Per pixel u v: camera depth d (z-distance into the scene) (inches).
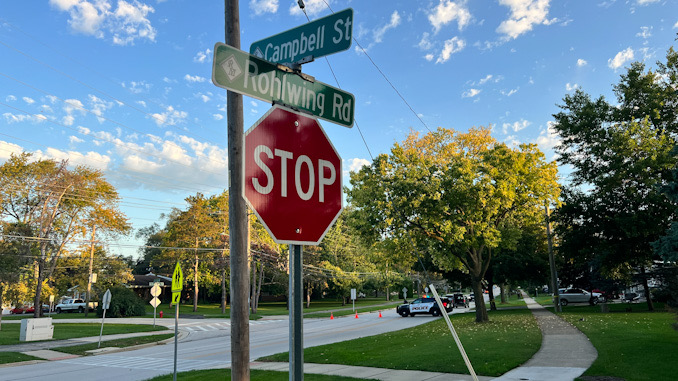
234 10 248.5
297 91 121.6
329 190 120.0
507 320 1049.5
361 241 1090.7
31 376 607.8
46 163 1998.0
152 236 4005.9
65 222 2082.9
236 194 251.8
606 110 1332.4
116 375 584.4
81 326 1487.5
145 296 3307.1
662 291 1174.3
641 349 491.8
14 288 1866.4
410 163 1013.2
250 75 111.7
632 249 1199.6
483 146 1239.5
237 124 249.4
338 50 132.2
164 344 1053.8
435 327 964.6
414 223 998.4
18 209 1974.7
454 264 1177.4
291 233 108.8
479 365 449.7
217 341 1032.2
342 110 134.0
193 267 2423.7
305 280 2655.0
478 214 959.6
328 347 689.0
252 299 2155.5
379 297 4200.3
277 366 536.1
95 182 2108.8
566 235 1309.1
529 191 1028.5
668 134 1262.3
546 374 397.7
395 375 431.8
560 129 1363.2
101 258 2187.5
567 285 1840.6
